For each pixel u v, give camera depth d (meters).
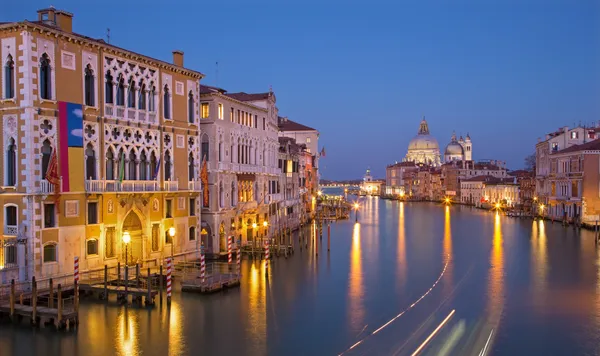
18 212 30.39
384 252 54.06
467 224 89.88
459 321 28.12
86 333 25.80
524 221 95.25
